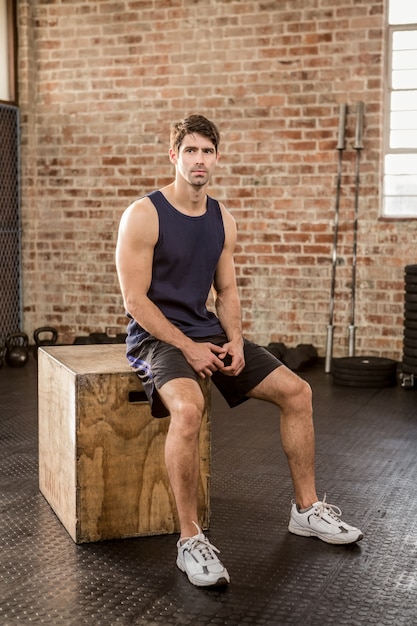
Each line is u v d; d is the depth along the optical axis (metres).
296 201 6.94
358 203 6.79
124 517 3.09
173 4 7.08
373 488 3.74
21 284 7.60
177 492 2.79
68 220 7.54
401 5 6.64
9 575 2.76
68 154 7.49
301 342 7.04
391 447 4.45
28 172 7.54
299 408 3.04
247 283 7.12
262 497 3.59
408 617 2.47
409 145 6.74
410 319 5.98
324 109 6.80
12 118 7.45
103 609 2.52
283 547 3.02
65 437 3.13
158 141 7.25
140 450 3.08
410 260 6.72
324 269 6.93
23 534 3.14
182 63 7.11
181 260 3.02
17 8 7.41
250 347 3.11
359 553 2.96
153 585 2.69
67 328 7.64
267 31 6.87
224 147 7.06
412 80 6.68
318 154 6.86
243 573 2.79
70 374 3.03
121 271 2.97
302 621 2.44
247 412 5.23
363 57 6.67
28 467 4.02
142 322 2.95
